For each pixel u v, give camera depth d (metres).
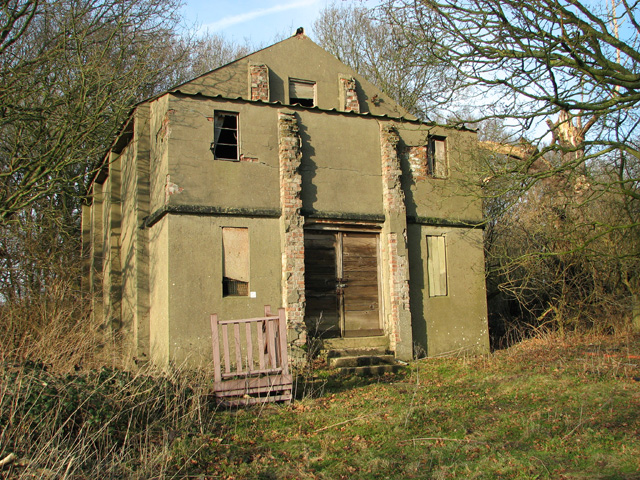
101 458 5.68
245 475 5.51
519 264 14.09
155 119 11.91
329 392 9.02
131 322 12.68
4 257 14.44
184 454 5.88
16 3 13.48
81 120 13.30
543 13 8.79
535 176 10.12
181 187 10.72
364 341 12.06
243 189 11.27
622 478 5.30
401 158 13.21
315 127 12.17
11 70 12.88
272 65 13.37
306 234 12.05
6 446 5.16
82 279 16.81
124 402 6.55
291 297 11.15
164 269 10.71
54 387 6.09
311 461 5.86
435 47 9.74
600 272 15.70
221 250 10.93
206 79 12.41
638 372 10.15
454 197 13.84
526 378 9.89
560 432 6.79
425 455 6.02
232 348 10.67
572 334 15.48
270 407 7.93
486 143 13.91
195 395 7.32
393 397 8.61
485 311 13.81
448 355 13.01
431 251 13.38
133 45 16.64
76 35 13.47
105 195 16.44
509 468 5.58
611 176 13.24
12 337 9.86
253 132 11.56
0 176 13.34
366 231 12.59
